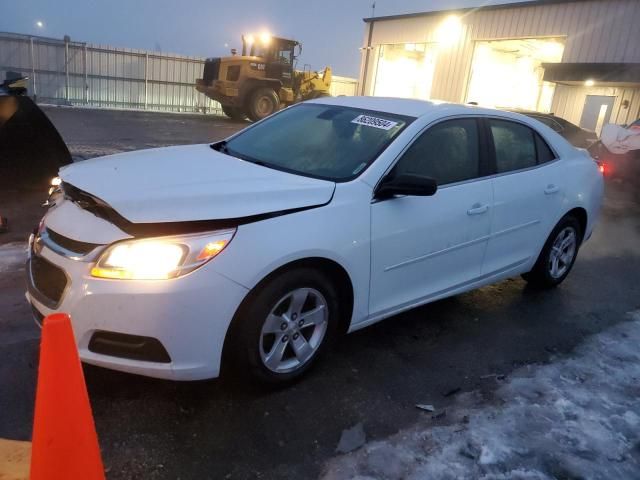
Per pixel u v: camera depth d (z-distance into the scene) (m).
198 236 2.51
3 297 3.85
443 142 3.61
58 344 1.73
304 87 22.25
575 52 19.28
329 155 3.39
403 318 4.05
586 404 3.09
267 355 2.83
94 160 3.36
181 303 2.43
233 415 2.74
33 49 21.36
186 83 24.94
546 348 3.77
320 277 2.92
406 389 3.12
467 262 3.79
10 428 2.53
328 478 2.38
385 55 27.27
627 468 2.59
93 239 2.51
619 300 4.79
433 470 2.47
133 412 2.70
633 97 17.70
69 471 1.75
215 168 3.17
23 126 6.41
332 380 3.13
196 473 2.35
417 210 3.32
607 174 10.27
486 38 22.28
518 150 4.22
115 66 23.09
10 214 5.89
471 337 3.84
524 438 2.75
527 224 4.20
